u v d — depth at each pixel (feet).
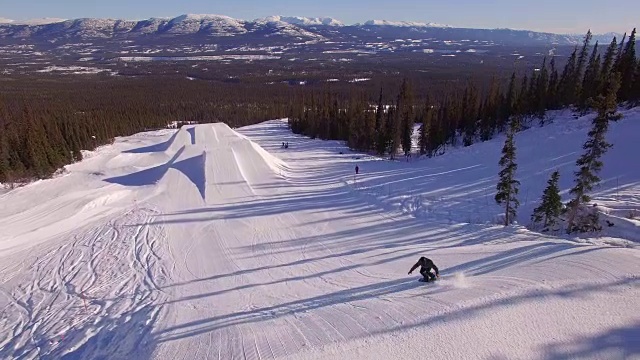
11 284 77.56
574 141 143.64
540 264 59.62
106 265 84.17
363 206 114.83
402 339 41.37
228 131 208.74
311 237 94.32
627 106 163.63
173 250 90.74
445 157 170.09
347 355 39.50
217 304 62.95
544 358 37.55
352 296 58.23
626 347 38.34
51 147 186.19
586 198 84.64
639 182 106.83
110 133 292.20
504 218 99.25
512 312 44.52
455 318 44.29
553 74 201.36
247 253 86.99
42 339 58.65
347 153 213.87
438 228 94.43
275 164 165.07
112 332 57.41
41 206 124.06
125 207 122.21
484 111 202.18
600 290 48.24
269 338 45.29
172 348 47.52
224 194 129.39
